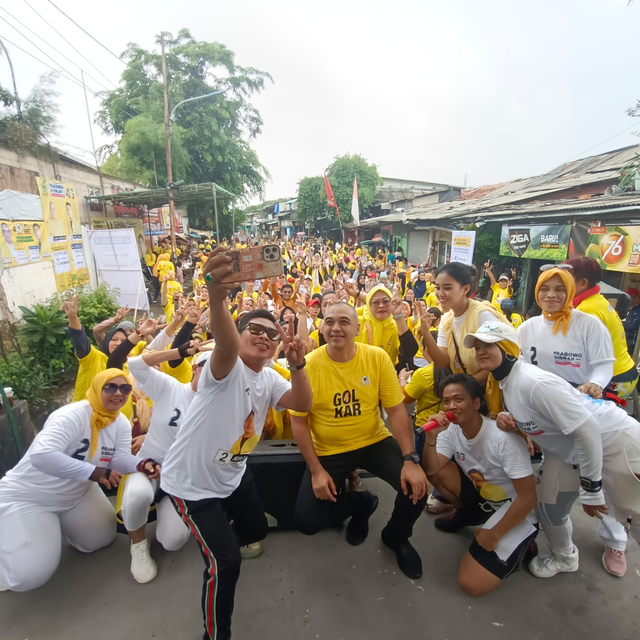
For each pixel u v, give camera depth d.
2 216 7.70
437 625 2.14
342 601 2.28
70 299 3.16
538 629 2.12
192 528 1.96
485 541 2.30
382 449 2.58
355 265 15.88
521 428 2.26
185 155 24.44
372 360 2.51
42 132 9.28
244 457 2.08
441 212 15.77
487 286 12.30
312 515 2.41
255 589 2.36
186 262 17.98
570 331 2.64
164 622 2.16
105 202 14.45
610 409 2.29
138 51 27.72
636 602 2.28
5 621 2.16
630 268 6.52
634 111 4.95
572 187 11.83
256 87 31.02
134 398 3.15
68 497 2.39
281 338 1.99
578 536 2.77
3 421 3.15
